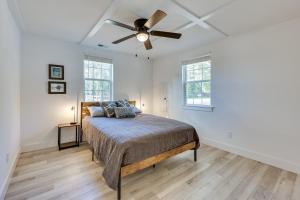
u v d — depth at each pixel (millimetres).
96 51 3865
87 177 2135
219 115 3301
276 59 2488
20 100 2900
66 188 1892
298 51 2277
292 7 2027
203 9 2086
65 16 2326
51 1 1945
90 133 2771
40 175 2168
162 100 4738
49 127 3240
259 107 2693
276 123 2502
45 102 3188
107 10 2127
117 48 3883
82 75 3648
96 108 3492
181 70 4148
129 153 1767
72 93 3512
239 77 2951
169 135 2242
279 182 2061
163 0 1890
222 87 3227
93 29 2756
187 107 3986
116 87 4242
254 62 2742
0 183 1642
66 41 3402
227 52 3129
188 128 2566
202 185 1998
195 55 3783
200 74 3764
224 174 2260
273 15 2230
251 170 2375
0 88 1683
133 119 3148
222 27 2641
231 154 2990
